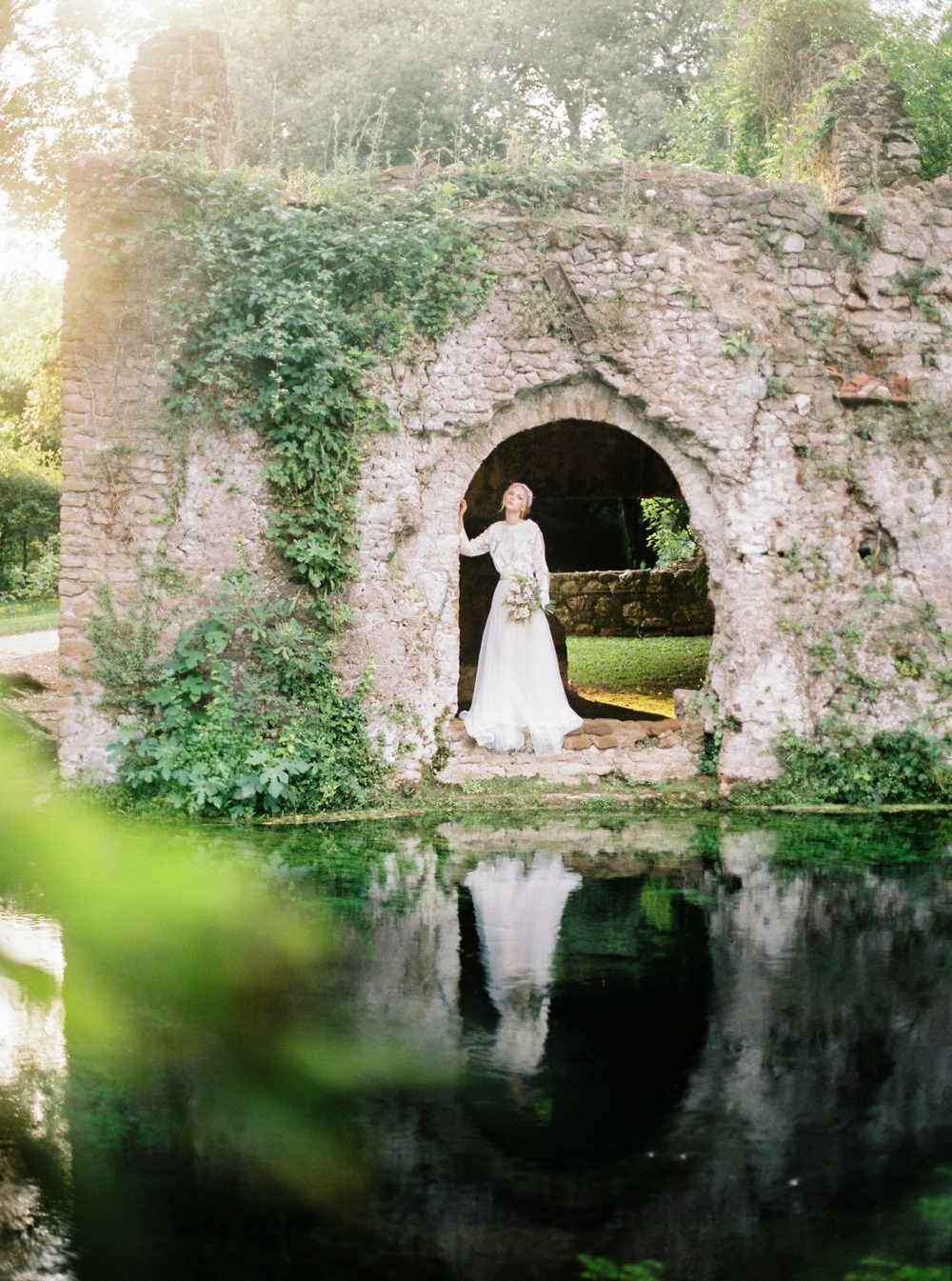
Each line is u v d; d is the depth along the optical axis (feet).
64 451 26.81
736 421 28.14
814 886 20.90
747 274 28.48
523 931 18.26
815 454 28.35
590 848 23.68
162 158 26.20
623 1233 10.07
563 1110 12.42
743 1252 9.71
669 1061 13.70
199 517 27.22
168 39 28.30
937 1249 9.64
